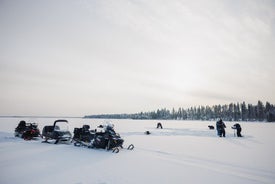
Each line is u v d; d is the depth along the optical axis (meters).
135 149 10.55
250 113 92.62
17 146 11.05
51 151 9.62
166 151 9.93
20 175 5.70
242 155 8.91
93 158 8.11
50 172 6.01
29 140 13.61
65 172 6.01
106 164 7.11
